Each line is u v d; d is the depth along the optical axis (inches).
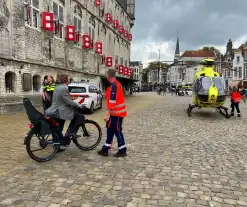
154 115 569.6
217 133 369.1
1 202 151.2
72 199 155.9
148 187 174.6
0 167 207.6
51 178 187.0
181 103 971.9
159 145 289.0
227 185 180.5
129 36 1728.6
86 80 997.8
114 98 235.1
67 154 246.8
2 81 521.3
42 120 220.5
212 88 553.9
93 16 1066.1
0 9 514.3
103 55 1198.9
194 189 172.9
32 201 152.7
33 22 637.9
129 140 311.6
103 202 152.8
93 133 265.3
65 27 808.3
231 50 2854.3
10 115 482.0
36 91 651.5
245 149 278.2
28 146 214.7
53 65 735.7
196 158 241.8
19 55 576.4
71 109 234.2
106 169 207.3
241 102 1167.0
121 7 1533.0
